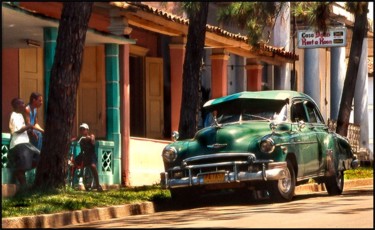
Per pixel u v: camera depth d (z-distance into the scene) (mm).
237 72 33875
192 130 21500
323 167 20078
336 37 27016
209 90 31281
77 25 18172
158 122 30047
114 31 23078
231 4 22984
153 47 30047
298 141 18766
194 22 21516
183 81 21641
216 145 18047
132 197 18547
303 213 15320
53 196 17453
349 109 28047
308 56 34969
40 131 18891
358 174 28312
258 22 23094
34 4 22328
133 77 29250
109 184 22172
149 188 20750
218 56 29375
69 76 18203
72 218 16203
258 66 32406
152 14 23703
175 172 18203
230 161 17891
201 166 17953
